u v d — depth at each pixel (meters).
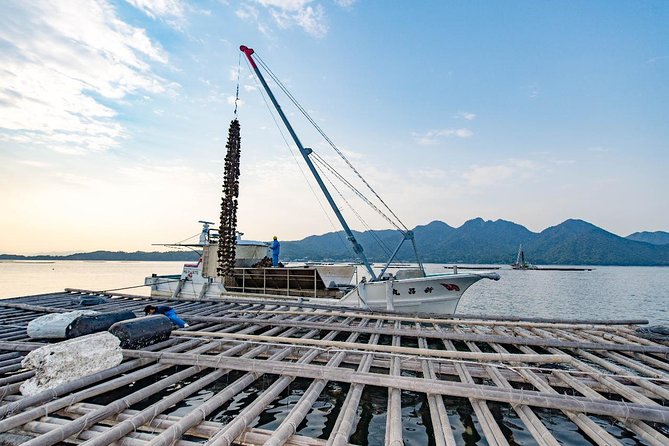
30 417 4.40
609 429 5.50
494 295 46.25
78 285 50.56
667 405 5.52
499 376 6.16
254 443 4.22
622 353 8.14
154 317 7.59
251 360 6.03
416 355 6.93
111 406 4.59
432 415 4.83
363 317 10.83
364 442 5.19
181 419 4.21
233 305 13.59
